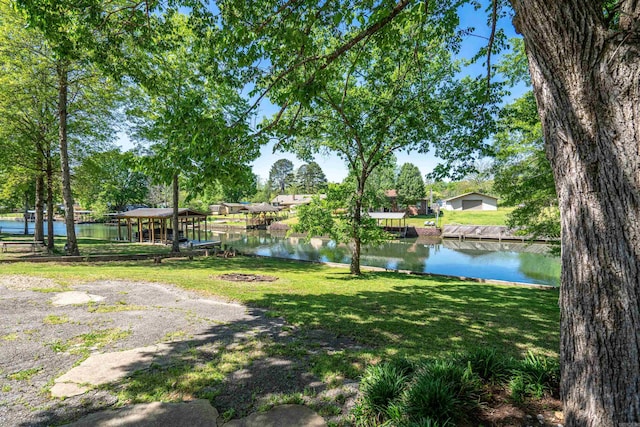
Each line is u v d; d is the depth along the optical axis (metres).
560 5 2.07
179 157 4.25
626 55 1.98
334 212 12.77
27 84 12.57
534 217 9.66
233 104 11.13
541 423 2.44
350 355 3.95
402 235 36.69
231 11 5.20
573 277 2.21
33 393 2.99
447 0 5.90
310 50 4.92
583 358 2.12
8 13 11.30
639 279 1.94
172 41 6.86
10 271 9.09
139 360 3.73
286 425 2.57
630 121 1.97
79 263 12.34
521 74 9.30
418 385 2.67
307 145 12.99
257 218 53.28
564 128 2.20
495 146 9.95
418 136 10.74
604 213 2.04
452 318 5.99
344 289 8.94
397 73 10.18
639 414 1.87
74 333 4.54
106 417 2.63
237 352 4.00
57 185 17.94
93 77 13.17
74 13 5.32
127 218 27.89
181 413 2.71
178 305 6.24
